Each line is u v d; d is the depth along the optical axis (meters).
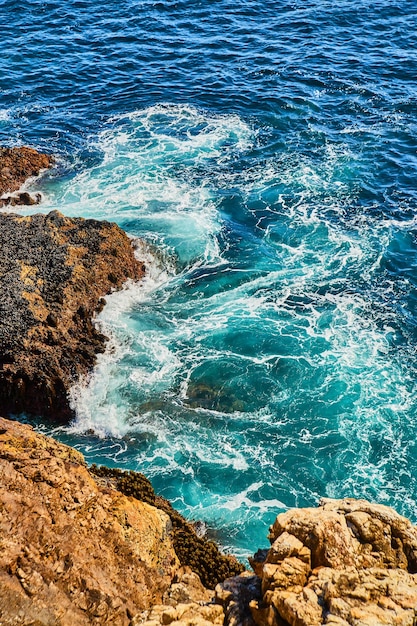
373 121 40.94
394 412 24.16
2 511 15.38
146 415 24.41
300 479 22.17
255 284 29.92
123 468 22.56
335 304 28.80
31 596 14.27
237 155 38.25
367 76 45.47
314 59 47.72
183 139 39.69
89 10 55.59
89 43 50.72
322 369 25.84
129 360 26.22
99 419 24.30
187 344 26.98
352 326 27.73
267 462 22.72
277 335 27.31
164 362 26.20
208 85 45.09
